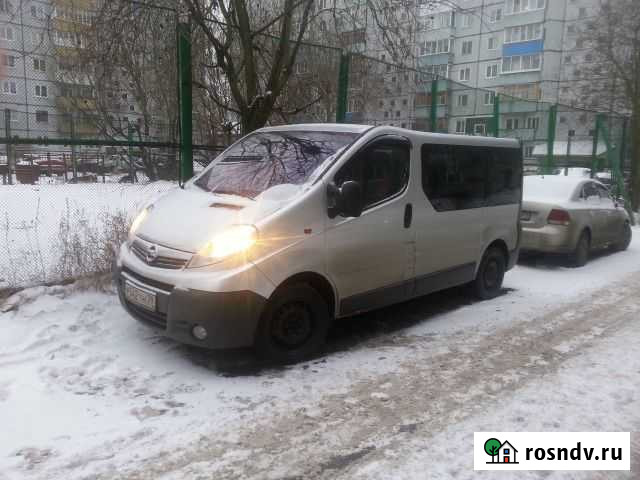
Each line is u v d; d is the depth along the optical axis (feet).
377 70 31.30
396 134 17.70
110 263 20.54
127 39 22.34
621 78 66.85
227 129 25.62
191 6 22.30
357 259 16.22
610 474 10.78
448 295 23.61
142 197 24.48
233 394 13.52
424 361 16.12
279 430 11.97
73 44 21.77
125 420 12.12
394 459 10.96
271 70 25.31
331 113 29.48
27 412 12.25
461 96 38.75
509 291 24.90
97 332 16.87
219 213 14.83
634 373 15.62
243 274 13.58
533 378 15.11
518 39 156.56
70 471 10.24
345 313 16.42
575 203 30.76
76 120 22.02
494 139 22.24
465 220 20.49
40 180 25.99
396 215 17.37
